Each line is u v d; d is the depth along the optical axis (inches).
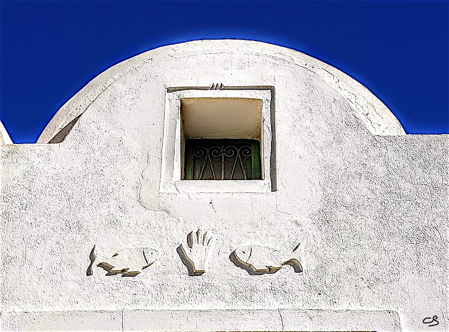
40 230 240.1
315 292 228.4
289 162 249.4
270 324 220.8
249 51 273.3
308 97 262.5
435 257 235.1
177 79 266.5
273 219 239.8
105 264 233.5
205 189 245.3
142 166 249.8
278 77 266.5
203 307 225.8
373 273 232.1
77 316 223.6
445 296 228.5
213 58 271.0
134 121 258.4
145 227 239.1
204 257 232.8
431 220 241.1
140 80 266.1
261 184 246.8
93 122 257.9
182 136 282.2
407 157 251.4
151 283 230.2
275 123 257.3
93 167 250.1
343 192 245.0
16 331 221.6
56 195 245.6
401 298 228.2
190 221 239.5
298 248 235.0
